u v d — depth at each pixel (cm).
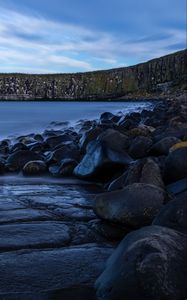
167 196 683
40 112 6762
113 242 630
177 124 1797
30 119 4681
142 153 1157
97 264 535
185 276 409
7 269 516
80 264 535
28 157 1323
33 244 612
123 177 930
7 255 566
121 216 671
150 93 16312
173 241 446
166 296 390
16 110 7744
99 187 1053
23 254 571
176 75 17825
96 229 684
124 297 404
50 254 572
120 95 19012
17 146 1684
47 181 1130
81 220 746
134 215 662
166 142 1144
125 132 1691
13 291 455
